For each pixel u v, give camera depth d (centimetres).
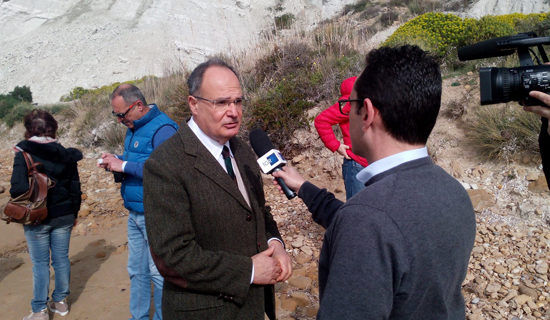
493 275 324
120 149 862
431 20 838
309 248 399
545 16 785
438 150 513
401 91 105
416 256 96
